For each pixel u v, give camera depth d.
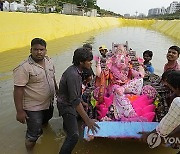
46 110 4.57
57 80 8.01
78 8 35.16
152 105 4.70
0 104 6.05
